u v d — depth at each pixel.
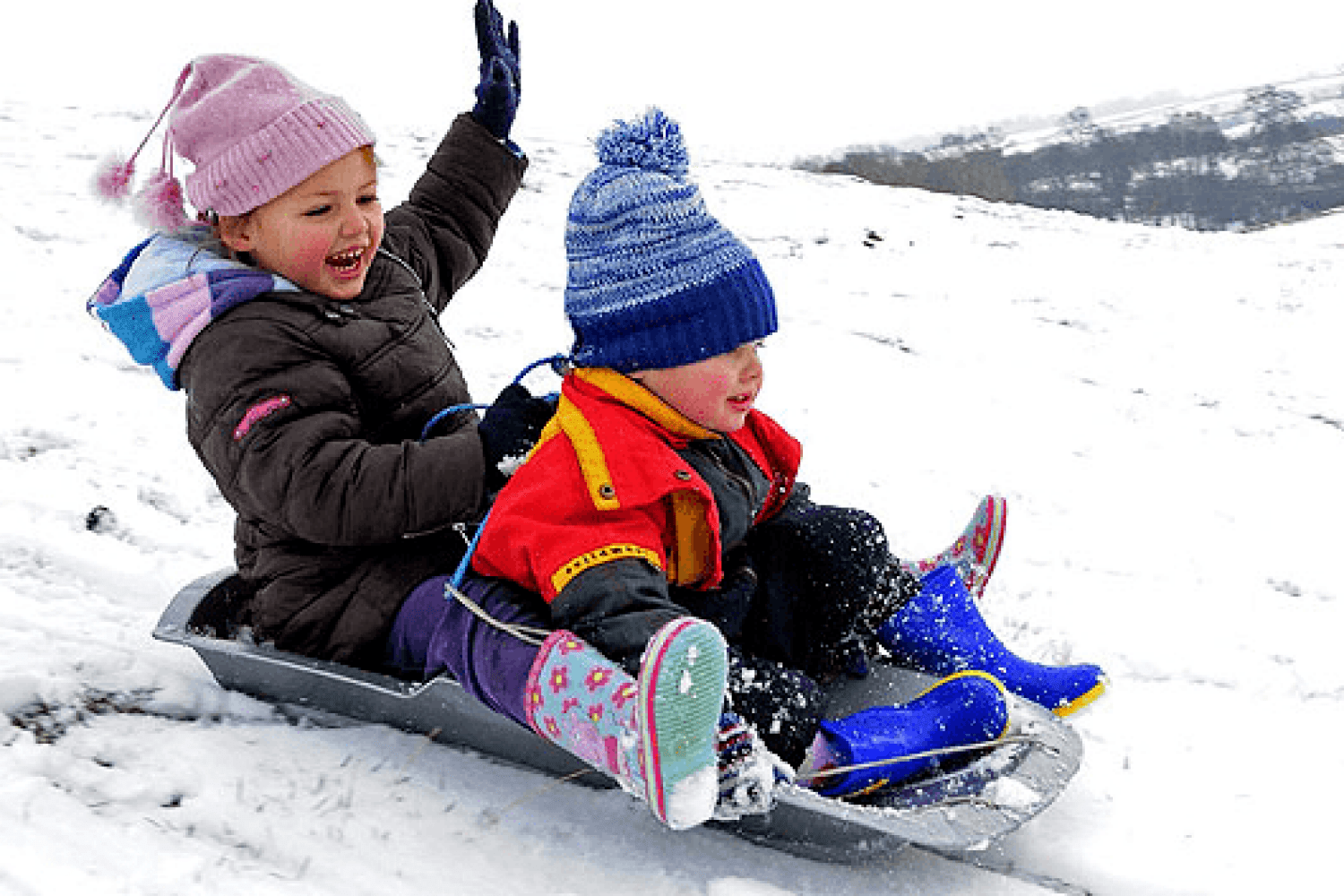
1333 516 5.49
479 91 3.66
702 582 2.58
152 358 2.83
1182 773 2.83
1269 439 6.88
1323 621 4.10
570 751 2.26
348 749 2.62
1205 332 10.28
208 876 2.11
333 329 2.82
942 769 2.47
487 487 2.65
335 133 2.84
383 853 2.26
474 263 3.64
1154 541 4.98
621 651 2.23
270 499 2.64
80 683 2.80
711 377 2.56
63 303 6.41
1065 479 5.84
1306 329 10.54
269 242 2.85
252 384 2.68
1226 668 3.59
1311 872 2.42
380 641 2.71
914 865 2.34
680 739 1.97
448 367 3.05
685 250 2.52
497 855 2.28
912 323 9.71
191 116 2.85
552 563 2.33
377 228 2.96
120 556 3.60
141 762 2.51
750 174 17.84
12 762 2.44
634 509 2.41
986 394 7.50
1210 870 2.39
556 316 7.93
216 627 2.93
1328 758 2.99
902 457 5.99
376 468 2.60
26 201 8.90
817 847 2.28
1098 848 2.43
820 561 2.73
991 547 3.11
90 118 14.11
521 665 2.31
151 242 2.95
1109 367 8.76
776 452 2.84
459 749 2.65
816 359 7.96
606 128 2.65
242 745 2.60
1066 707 2.79
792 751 2.42
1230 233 16.89
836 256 12.47
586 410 2.51
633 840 2.34
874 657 2.95
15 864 2.09
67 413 4.75
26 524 3.71
